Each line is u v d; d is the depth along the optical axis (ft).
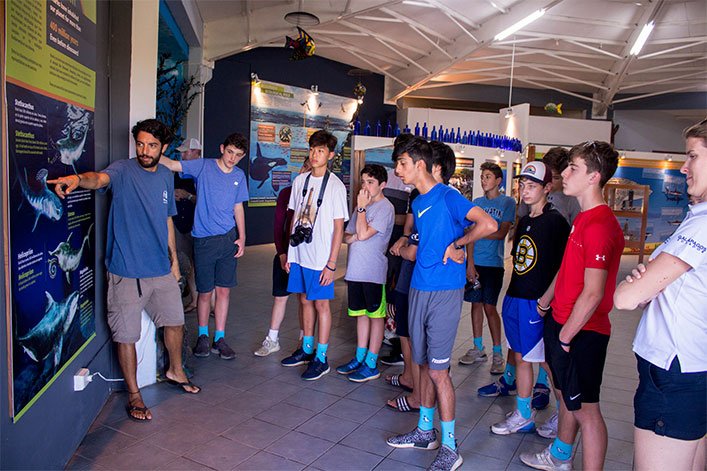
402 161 8.71
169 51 26.84
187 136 29.73
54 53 7.38
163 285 10.59
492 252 13.24
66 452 8.27
